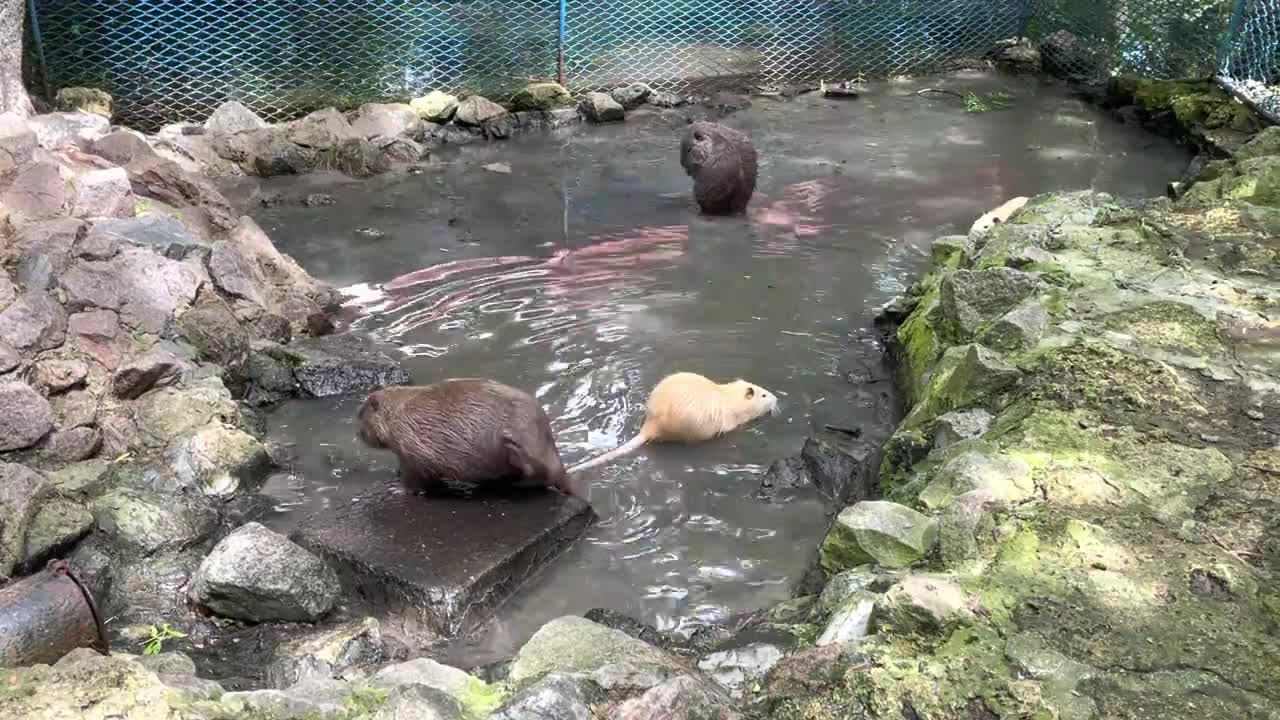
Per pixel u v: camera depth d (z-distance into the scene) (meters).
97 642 3.59
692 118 11.60
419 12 12.78
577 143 10.73
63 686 3.02
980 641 3.16
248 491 4.95
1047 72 13.53
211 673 3.79
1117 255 6.12
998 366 4.76
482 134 10.88
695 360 6.14
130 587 4.30
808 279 7.32
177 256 6.14
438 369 6.02
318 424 5.55
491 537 4.37
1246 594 3.37
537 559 4.36
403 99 11.52
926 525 3.78
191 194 7.06
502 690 3.16
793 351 6.31
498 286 7.13
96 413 5.07
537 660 3.29
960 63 13.85
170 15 11.34
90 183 6.37
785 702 3.07
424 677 3.24
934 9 13.90
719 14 13.53
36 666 3.10
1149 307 5.40
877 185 9.36
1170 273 5.85
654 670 3.14
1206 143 10.13
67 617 3.51
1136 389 4.59
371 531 4.43
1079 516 3.77
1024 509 3.81
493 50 12.53
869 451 5.20
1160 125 11.05
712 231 8.20
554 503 4.65
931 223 8.43
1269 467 4.05
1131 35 12.46
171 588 4.30
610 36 13.15
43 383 4.99
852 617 3.36
